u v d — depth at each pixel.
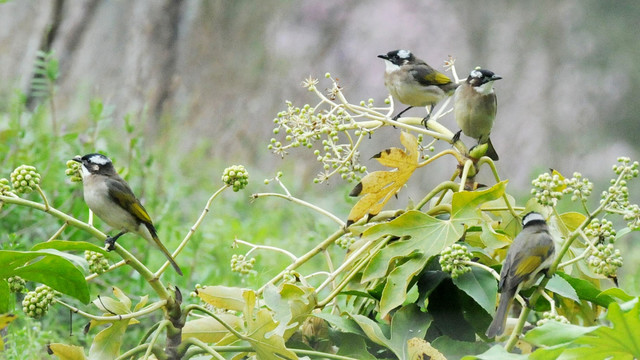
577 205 19.94
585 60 30.61
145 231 9.33
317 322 8.48
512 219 9.03
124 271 12.35
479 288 7.86
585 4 31.44
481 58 30.42
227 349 7.55
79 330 10.96
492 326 7.48
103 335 7.51
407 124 9.77
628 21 31.48
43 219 12.83
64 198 13.15
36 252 6.95
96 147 15.16
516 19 30.84
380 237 8.16
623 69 30.61
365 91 29.12
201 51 27.98
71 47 25.56
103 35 25.73
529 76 30.58
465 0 30.66
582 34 30.84
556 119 30.09
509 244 7.97
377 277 7.94
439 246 7.91
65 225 7.23
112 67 25.56
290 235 16.28
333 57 29.56
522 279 7.64
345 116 8.95
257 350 7.45
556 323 6.37
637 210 7.19
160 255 13.52
